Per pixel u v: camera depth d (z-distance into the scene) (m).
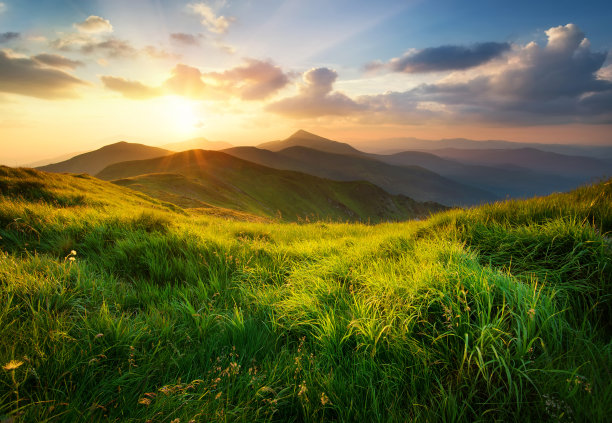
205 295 3.96
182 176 108.62
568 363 2.24
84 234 6.09
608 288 3.02
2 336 2.44
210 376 2.48
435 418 2.01
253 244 6.66
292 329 3.22
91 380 2.27
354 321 2.72
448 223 6.18
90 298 3.44
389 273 4.04
